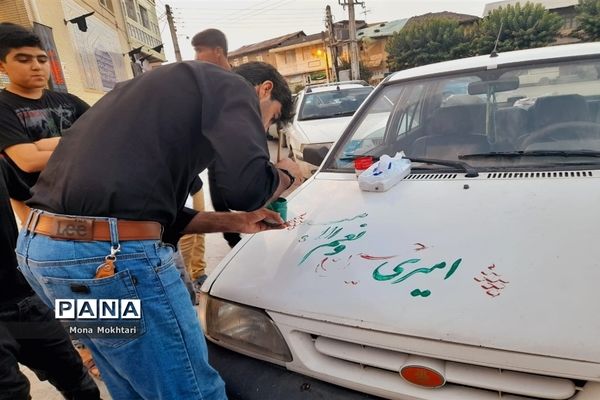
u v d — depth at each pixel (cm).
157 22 2481
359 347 112
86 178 100
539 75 197
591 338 91
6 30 194
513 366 94
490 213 142
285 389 118
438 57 2828
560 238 122
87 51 1101
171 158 107
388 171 182
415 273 119
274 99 130
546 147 176
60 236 101
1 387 136
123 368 109
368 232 146
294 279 130
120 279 100
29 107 207
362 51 3662
